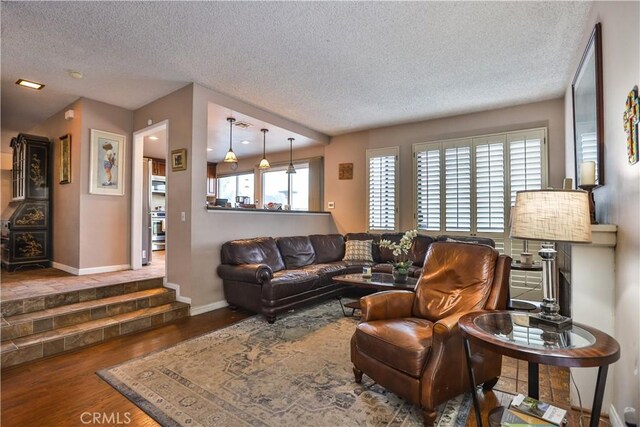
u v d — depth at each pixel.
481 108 4.72
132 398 2.08
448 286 2.43
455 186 4.99
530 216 1.63
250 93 4.19
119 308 3.43
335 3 2.41
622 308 1.78
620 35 1.86
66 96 4.28
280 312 3.63
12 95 4.23
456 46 3.02
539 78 3.70
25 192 4.77
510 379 2.37
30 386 2.23
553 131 4.35
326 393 2.14
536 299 4.30
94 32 2.79
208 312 3.93
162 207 8.27
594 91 2.39
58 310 3.13
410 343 1.90
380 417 1.89
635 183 1.61
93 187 4.43
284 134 5.65
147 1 2.38
